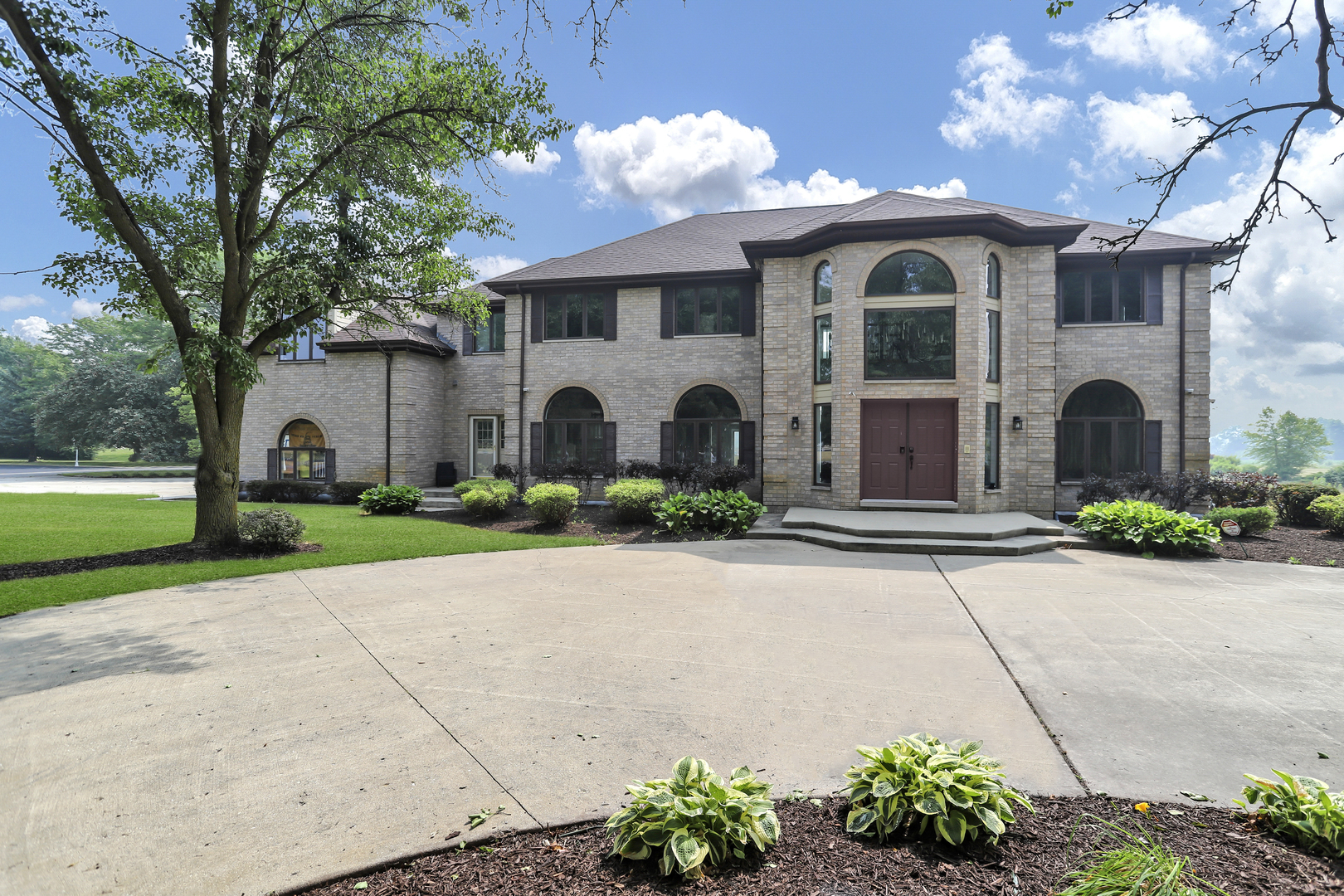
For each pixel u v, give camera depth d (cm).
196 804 288
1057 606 667
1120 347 1441
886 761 263
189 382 939
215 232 1106
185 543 988
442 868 241
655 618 622
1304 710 394
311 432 1967
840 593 726
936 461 1298
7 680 449
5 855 251
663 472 1541
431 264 1212
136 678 454
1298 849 237
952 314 1283
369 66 1065
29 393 5466
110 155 905
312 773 318
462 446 2031
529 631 579
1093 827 258
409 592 733
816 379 1416
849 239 1307
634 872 235
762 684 443
